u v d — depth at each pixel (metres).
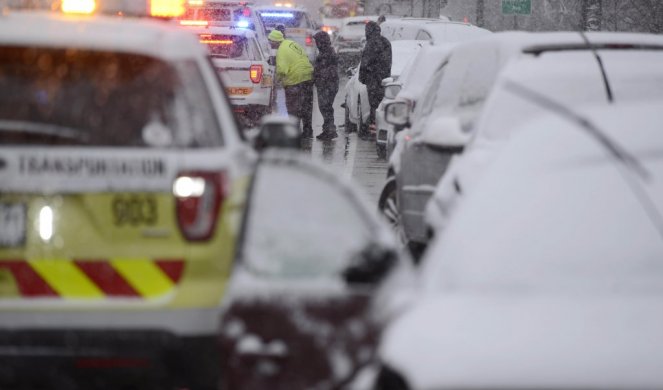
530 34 23.73
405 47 67.62
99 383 15.09
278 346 11.23
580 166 10.92
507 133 20.83
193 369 15.21
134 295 15.05
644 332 9.52
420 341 9.72
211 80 16.52
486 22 120.50
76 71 15.50
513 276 10.39
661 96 22.08
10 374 14.95
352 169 49.72
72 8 20.73
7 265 14.95
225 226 15.34
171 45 15.88
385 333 10.53
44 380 15.00
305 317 11.16
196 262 15.16
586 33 23.42
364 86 63.94
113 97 15.42
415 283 11.01
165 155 15.22
